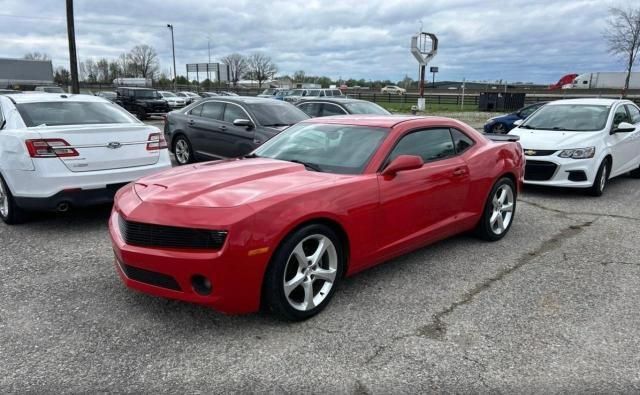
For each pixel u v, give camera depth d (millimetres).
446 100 46812
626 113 8883
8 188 5445
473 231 5359
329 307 3662
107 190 5516
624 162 8625
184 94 41031
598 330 3359
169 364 2891
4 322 3361
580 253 4980
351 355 3010
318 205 3371
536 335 3283
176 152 10023
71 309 3568
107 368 2838
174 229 3109
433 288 4051
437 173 4383
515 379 2777
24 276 4176
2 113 5883
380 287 4055
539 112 9000
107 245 5023
